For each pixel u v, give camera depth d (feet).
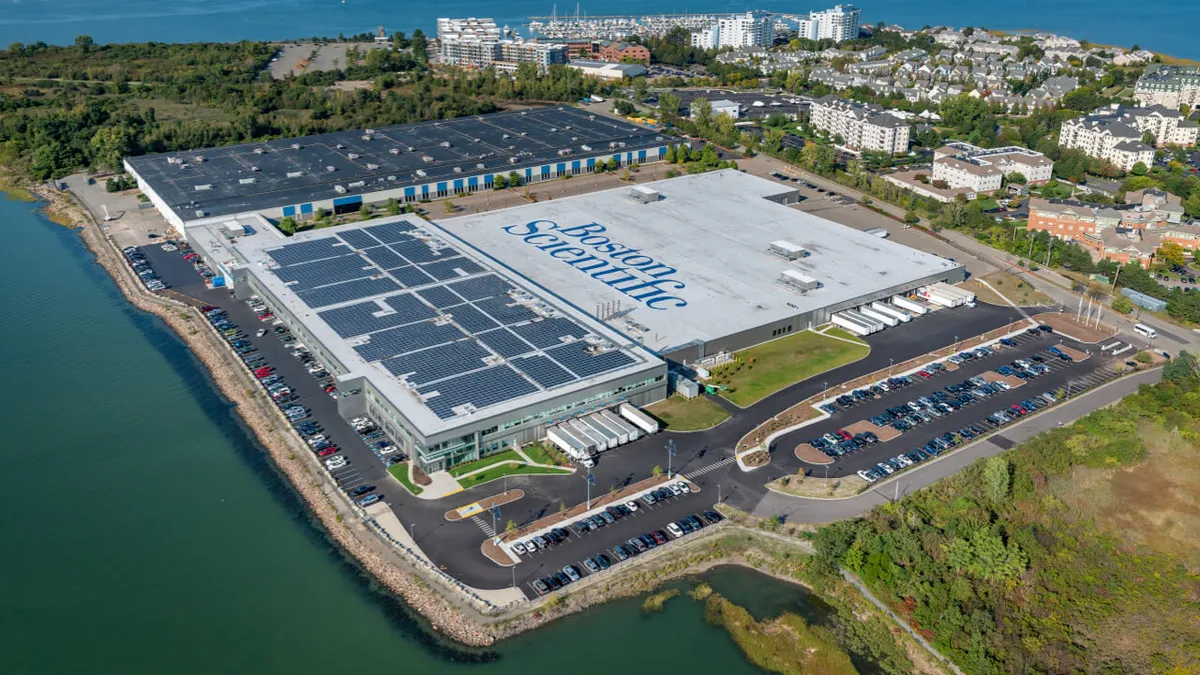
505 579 540.52
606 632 510.99
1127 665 483.10
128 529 597.93
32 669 490.49
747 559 563.48
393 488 621.72
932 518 588.50
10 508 620.08
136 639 509.35
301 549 574.56
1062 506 599.57
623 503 606.55
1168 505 605.31
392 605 527.81
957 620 500.74
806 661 493.77
